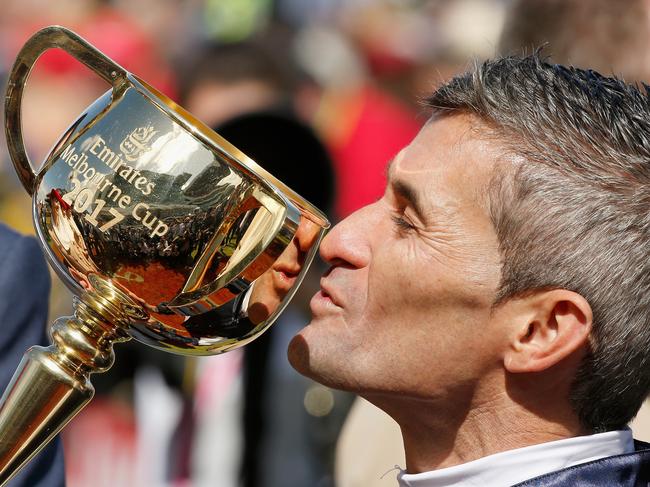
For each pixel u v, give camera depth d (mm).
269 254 2699
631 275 2738
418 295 2809
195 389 5199
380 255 2869
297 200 2822
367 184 7680
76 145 2730
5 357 3387
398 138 7910
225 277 2684
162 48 8992
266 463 4797
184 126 2676
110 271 2688
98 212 2672
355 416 3965
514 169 2764
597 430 2854
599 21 4133
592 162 2752
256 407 4836
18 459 2715
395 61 8203
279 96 5996
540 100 2803
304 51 7574
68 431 5578
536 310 2764
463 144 2830
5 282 3424
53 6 9336
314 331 2941
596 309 2742
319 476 4719
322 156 4887
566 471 2719
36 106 7203
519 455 2793
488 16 7816
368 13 8602
